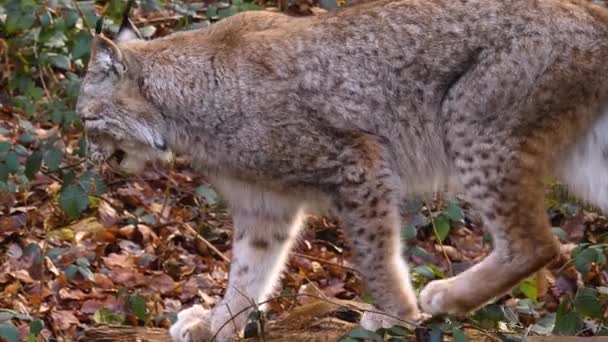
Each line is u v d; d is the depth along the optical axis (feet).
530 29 31.48
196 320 32.89
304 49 32.65
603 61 31.50
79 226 41.88
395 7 32.94
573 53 31.32
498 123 31.45
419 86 32.32
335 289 40.29
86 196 37.86
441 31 32.19
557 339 29.45
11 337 32.07
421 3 32.78
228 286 33.88
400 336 28.99
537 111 31.27
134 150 34.06
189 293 39.47
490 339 30.04
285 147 32.40
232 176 33.40
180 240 42.47
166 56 33.37
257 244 33.78
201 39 33.63
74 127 44.16
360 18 32.94
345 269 41.14
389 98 32.48
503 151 31.42
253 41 33.04
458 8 32.32
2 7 46.65
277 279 34.35
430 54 32.14
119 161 34.42
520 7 31.83
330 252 42.60
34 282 38.29
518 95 31.30
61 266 39.50
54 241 40.78
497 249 31.96
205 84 32.89
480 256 42.16
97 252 40.60
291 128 32.32
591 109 31.71
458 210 38.01
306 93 32.35
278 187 33.01
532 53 31.30
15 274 38.45
